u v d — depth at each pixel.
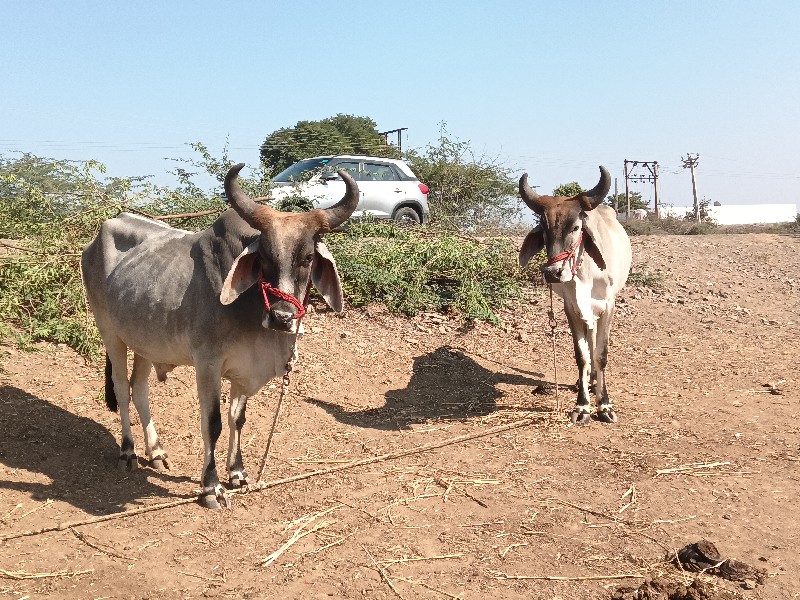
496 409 7.36
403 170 15.11
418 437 6.57
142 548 4.50
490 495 5.23
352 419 7.05
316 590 4.02
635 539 4.53
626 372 8.55
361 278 10.06
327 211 4.79
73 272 8.49
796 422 6.71
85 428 6.39
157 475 5.72
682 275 12.71
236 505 5.14
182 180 10.28
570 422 6.81
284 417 7.00
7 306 7.88
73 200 9.30
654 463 5.76
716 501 5.05
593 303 6.89
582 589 3.99
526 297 10.87
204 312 5.03
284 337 5.15
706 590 3.87
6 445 5.84
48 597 3.96
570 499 5.13
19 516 4.86
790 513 4.86
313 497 5.27
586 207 6.52
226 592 4.02
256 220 4.74
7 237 10.15
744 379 8.17
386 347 9.11
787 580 4.03
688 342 9.74
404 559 4.33
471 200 15.89
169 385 7.43
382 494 5.30
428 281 10.79
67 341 7.98
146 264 5.46
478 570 4.19
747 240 15.81
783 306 11.49
